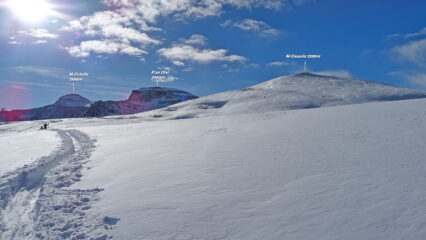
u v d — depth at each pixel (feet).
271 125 69.72
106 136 84.48
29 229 23.99
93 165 44.47
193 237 19.85
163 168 38.14
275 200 24.23
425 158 31.42
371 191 23.63
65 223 23.81
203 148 49.49
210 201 25.43
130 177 35.53
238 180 30.32
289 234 18.75
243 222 21.12
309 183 27.27
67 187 33.78
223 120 98.02
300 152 39.96
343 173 29.07
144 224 22.39
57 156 54.85
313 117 77.10
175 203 25.75
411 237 16.62
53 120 218.38
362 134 48.08
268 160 37.24
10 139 96.32
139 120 203.00
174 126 95.35
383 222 18.60
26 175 41.27
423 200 20.81
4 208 29.40
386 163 30.96
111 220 23.76
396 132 46.73
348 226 18.72
